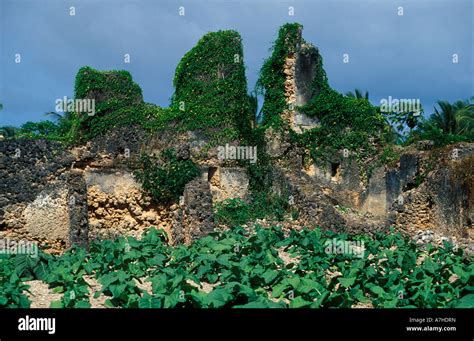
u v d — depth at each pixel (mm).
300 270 15586
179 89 27078
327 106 29828
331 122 29828
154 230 23203
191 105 26172
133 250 17281
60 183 22844
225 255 16453
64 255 17922
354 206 29531
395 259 16812
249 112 27547
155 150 24719
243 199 26844
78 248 20266
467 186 22734
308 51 30047
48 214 22531
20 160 22391
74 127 24219
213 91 26688
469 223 22656
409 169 26953
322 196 25734
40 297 13758
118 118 24375
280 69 29875
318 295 12789
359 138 29922
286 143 28828
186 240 22859
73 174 22922
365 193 29594
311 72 30219
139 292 12906
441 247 20953
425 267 15305
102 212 23781
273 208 26609
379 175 29391
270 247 18359
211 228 22562
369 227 24688
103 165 23938
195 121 25953
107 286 13164
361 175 29766
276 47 30031
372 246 19719
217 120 26438
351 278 13727
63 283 14484
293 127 29500
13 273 14211
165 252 18828
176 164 24500
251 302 11398
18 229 22109
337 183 29641
